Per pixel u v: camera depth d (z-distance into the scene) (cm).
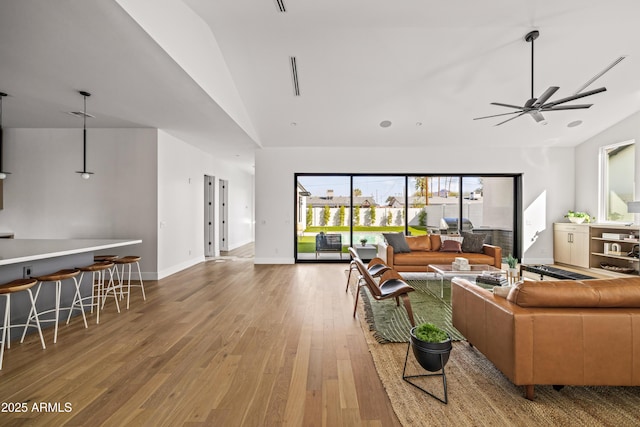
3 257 283
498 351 222
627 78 498
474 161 738
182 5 327
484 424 186
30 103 432
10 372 246
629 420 189
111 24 249
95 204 566
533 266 509
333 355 277
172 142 622
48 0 219
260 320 366
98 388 224
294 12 359
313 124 639
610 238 598
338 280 573
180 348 291
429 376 240
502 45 430
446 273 461
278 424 187
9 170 566
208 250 888
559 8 351
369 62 467
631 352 202
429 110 590
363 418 193
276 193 739
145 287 523
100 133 565
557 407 202
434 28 397
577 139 700
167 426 184
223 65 456
